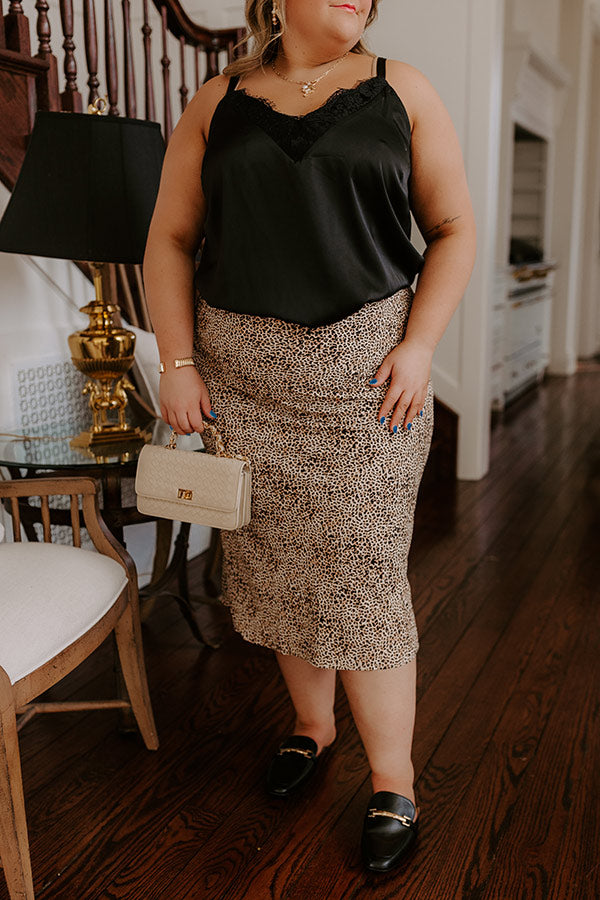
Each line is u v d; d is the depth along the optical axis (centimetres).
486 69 414
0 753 142
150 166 215
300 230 145
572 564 330
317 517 160
